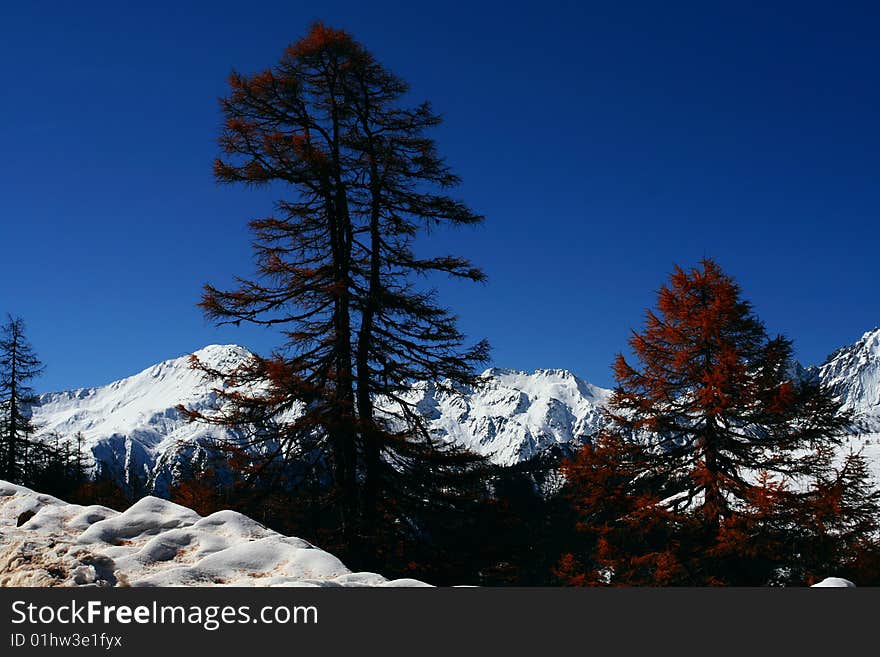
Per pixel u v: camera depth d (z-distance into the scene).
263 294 17.11
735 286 19.61
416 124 18.47
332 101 18.16
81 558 6.23
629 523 18.84
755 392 18.33
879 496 17.44
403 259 17.95
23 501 8.23
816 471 18.19
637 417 19.94
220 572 6.44
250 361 16.30
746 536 17.09
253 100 17.44
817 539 17.52
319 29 17.56
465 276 18.06
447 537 17.19
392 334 17.55
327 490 16.64
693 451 19.31
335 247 17.67
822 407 18.33
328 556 6.83
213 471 16.48
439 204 18.33
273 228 17.47
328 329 17.30
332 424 15.62
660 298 19.91
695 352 19.20
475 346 17.64
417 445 16.73
